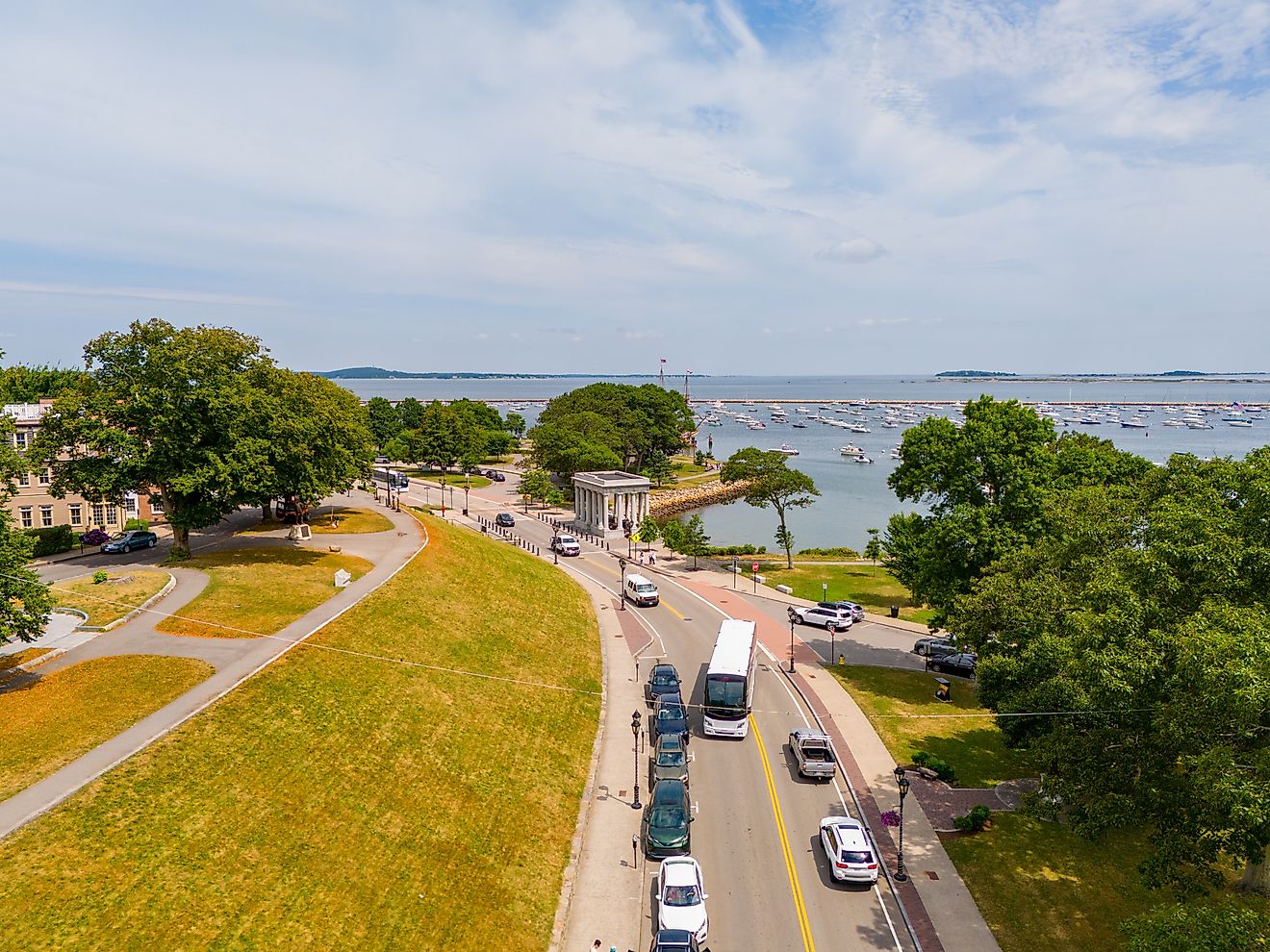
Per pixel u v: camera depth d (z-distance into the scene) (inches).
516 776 1273.4
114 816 912.9
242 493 1967.3
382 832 1041.5
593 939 953.5
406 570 1961.1
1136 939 746.2
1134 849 1126.4
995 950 926.4
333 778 1106.1
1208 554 896.9
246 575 1822.1
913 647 2059.5
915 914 994.1
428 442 4795.8
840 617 2194.9
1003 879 1061.1
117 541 2231.8
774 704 1678.2
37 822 876.0
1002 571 1391.5
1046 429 1861.5
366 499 3371.1
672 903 966.4
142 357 1861.5
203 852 907.4
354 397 3543.3
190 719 1115.9
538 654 1790.1
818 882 1066.7
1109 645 884.6
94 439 1786.4
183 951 781.9
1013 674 1162.0
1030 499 1695.4
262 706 1197.7
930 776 1339.8
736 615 2317.9
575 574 2738.7
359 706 1289.4
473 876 1021.8
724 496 4977.9
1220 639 750.5
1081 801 944.3
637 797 1274.6
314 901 897.5
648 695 1697.8
